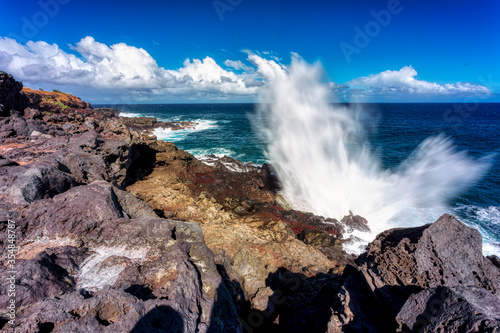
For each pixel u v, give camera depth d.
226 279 7.61
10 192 8.16
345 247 16.62
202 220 14.81
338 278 10.91
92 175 13.30
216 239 12.49
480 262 5.70
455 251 5.81
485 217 20.98
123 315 4.18
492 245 17.03
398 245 6.52
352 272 7.74
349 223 19.38
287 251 12.98
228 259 8.65
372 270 6.78
